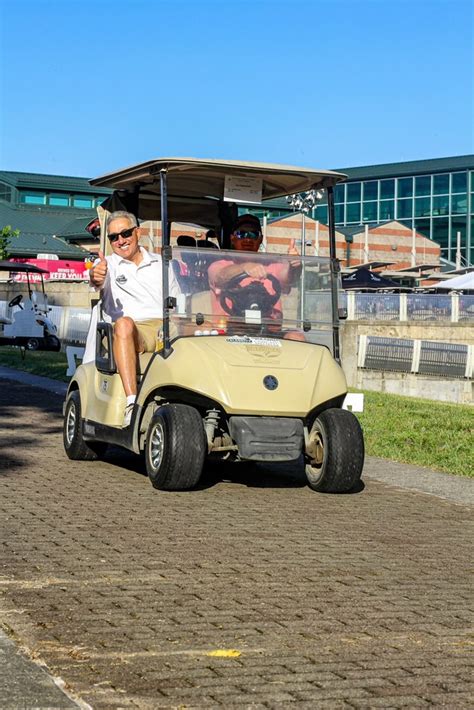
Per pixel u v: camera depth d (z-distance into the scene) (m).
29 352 28.25
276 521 7.62
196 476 8.41
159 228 10.52
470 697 4.23
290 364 8.53
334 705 4.09
